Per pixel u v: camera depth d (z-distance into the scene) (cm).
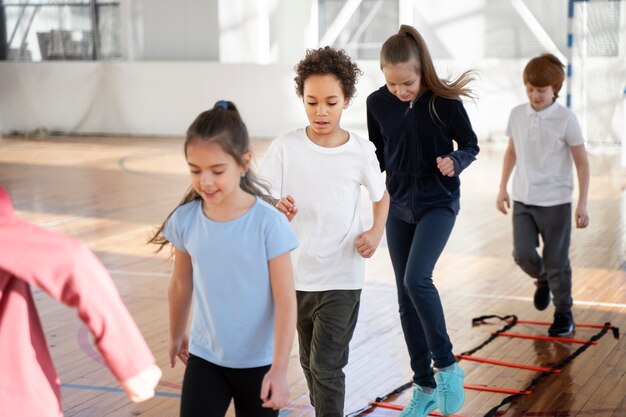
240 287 210
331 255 280
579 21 1287
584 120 1296
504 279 550
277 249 208
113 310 158
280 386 200
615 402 336
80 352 404
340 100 273
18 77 1575
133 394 162
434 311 304
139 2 1535
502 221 755
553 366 380
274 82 1456
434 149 315
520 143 417
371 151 285
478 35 1382
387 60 306
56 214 793
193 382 214
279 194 283
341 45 1466
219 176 199
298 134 285
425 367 320
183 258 221
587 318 457
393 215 327
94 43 1564
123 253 630
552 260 418
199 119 201
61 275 154
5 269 153
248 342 212
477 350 404
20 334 162
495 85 1356
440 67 1377
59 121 1569
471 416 322
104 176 1044
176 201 860
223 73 1479
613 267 576
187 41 1523
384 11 1434
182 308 225
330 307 277
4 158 1230
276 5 1480
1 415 160
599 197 867
